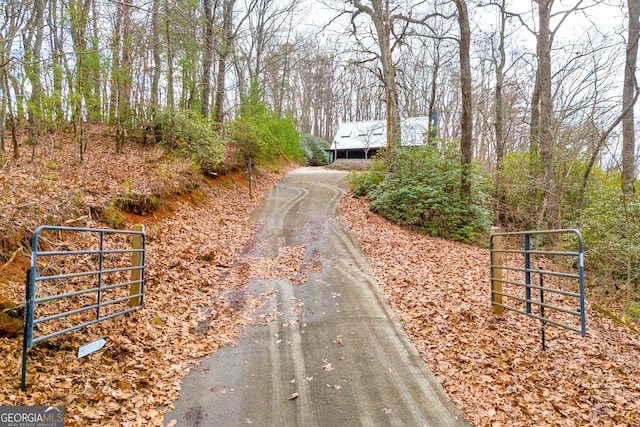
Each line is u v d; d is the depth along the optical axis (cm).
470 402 367
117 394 353
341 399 376
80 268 551
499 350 458
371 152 3128
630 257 743
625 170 984
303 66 3167
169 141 1268
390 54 1422
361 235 1012
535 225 1193
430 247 953
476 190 1187
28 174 730
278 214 1247
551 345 471
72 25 966
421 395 381
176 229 852
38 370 354
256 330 523
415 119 2356
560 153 1112
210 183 1315
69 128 1250
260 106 2072
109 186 805
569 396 370
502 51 1691
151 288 593
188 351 457
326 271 759
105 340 414
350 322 546
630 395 373
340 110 4775
